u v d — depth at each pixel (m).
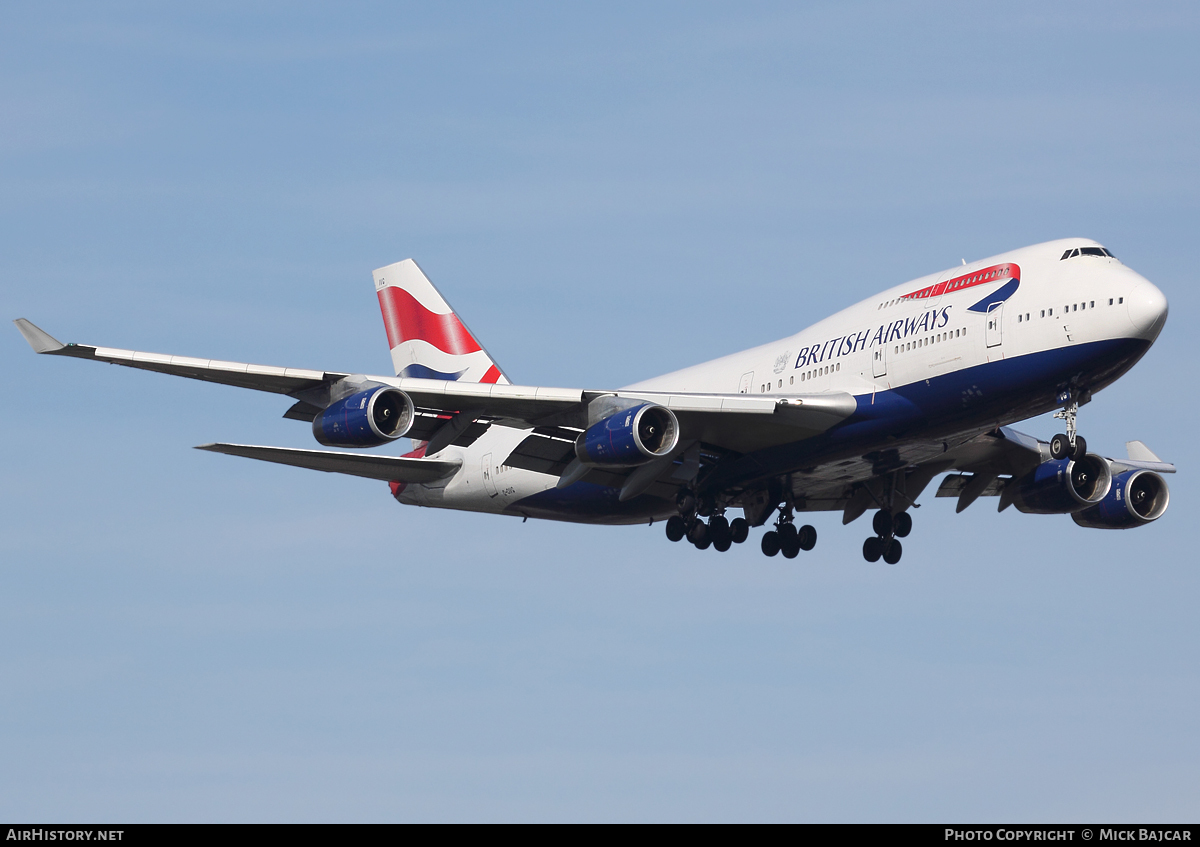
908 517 68.25
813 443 60.09
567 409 58.38
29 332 50.50
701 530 66.00
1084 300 53.50
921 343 57.09
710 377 66.50
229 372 54.19
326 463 68.06
